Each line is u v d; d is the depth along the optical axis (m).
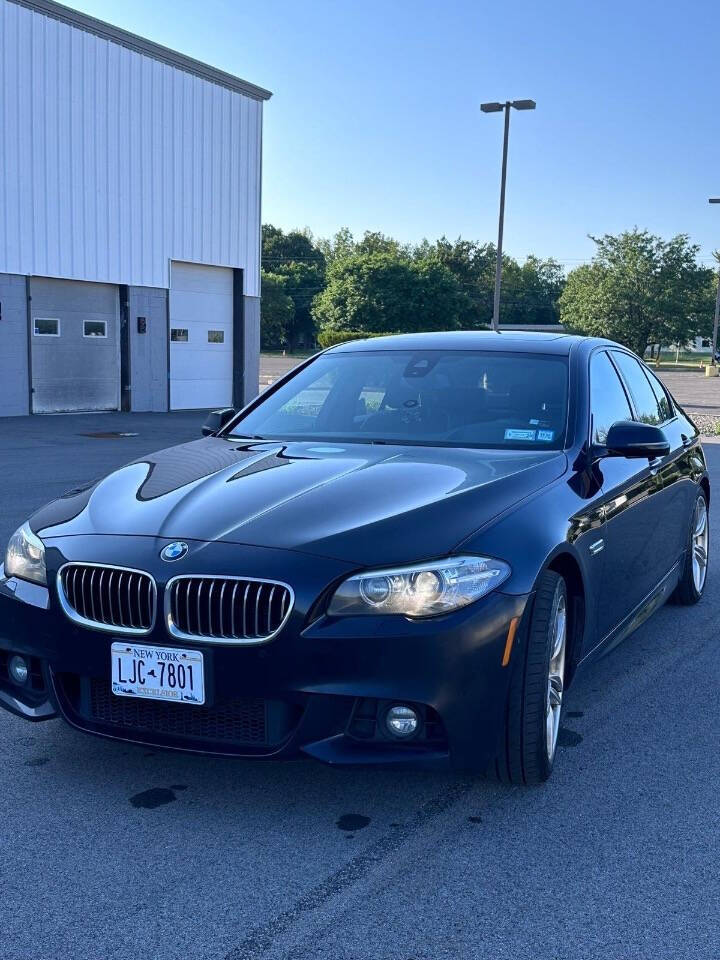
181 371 21.69
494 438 3.90
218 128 21.73
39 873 2.68
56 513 3.47
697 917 2.49
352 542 2.90
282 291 117.31
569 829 2.97
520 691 3.01
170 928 2.42
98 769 3.38
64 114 18.31
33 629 3.11
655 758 3.53
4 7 17.02
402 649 2.78
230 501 3.21
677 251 92.25
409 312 100.19
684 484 5.07
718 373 58.19
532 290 128.38
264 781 3.29
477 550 2.94
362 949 2.34
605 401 4.33
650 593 4.59
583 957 2.31
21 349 18.14
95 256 19.23
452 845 2.86
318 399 4.40
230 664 2.83
